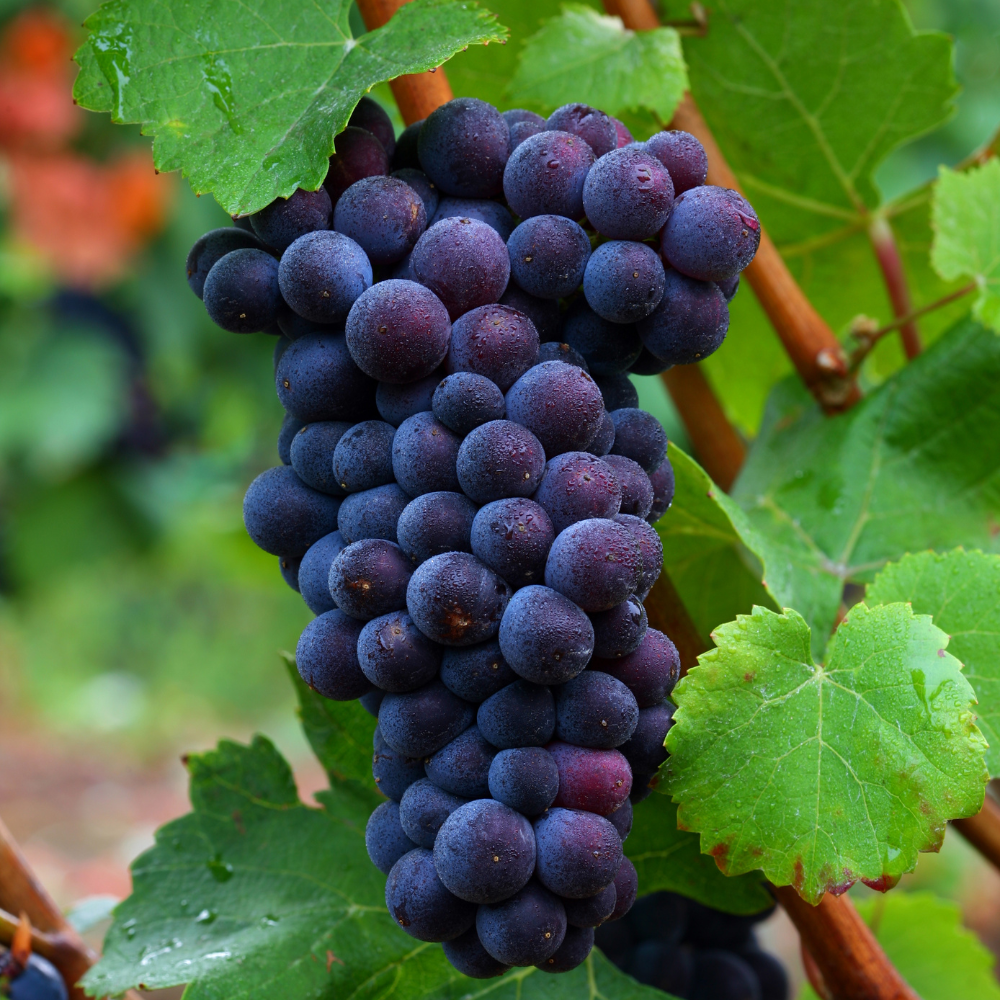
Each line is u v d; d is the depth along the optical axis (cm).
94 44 56
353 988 59
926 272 71
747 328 71
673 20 66
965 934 70
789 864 54
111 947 60
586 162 53
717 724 54
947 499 63
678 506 62
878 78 66
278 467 55
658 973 63
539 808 52
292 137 55
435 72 59
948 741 54
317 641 53
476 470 52
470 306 53
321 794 62
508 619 51
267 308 54
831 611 62
